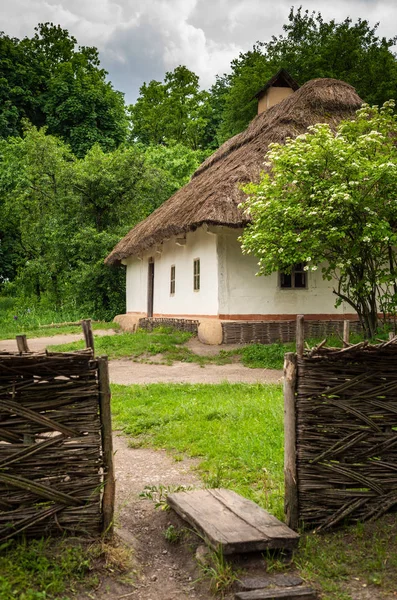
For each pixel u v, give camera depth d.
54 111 36.59
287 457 3.88
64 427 3.51
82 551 3.42
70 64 36.28
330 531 3.83
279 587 3.17
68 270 26.41
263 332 14.06
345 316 14.70
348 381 3.88
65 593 3.12
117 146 37.09
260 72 28.95
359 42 27.95
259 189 11.03
